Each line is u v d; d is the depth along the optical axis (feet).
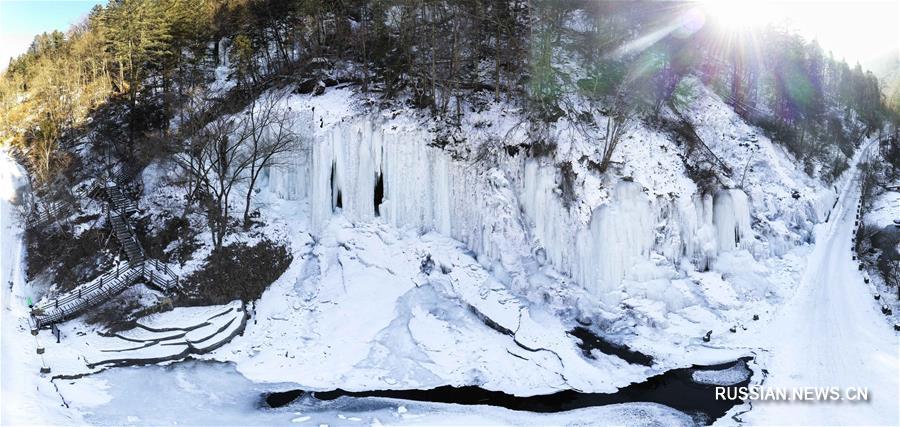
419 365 111.86
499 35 163.53
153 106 177.99
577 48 173.06
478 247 136.98
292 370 111.45
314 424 93.81
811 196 173.78
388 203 143.84
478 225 137.28
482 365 111.34
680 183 140.67
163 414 96.02
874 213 184.96
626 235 127.54
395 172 142.92
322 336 120.88
